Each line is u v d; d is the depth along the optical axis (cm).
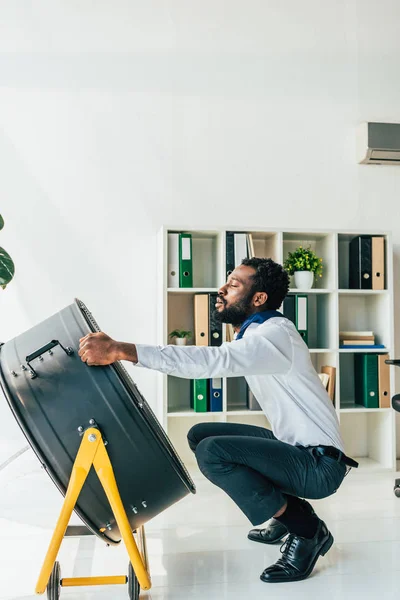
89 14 345
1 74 336
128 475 165
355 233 338
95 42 345
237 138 358
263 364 184
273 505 188
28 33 339
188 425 343
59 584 172
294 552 195
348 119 369
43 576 162
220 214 355
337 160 367
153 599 178
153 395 341
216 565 205
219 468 188
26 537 231
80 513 167
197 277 349
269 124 361
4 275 288
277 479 190
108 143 345
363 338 339
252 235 343
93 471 164
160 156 350
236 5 359
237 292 210
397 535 235
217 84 357
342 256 365
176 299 346
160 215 349
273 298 211
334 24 368
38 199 337
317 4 367
